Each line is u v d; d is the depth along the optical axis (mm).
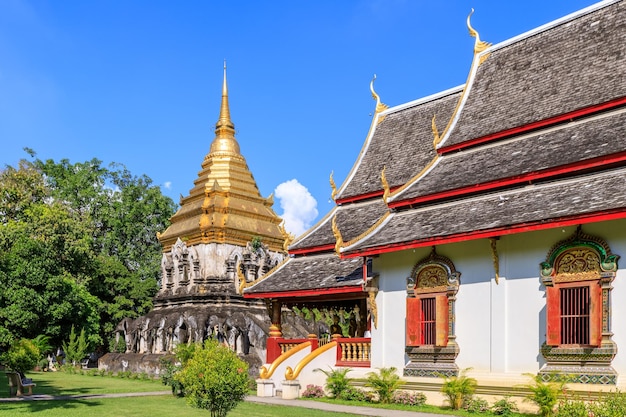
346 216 31406
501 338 21422
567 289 20094
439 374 23094
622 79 22609
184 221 52344
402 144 32125
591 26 25656
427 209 25062
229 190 51750
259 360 43188
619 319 18828
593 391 18781
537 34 27734
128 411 22312
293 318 48469
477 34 29938
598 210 18328
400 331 24859
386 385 23734
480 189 23250
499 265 21750
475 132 26422
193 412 22000
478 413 20797
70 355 48688
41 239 46188
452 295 23094
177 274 50750
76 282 50188
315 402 24734
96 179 68438
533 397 19406
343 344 27656
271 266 51875
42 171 68375
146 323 48844
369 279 25859
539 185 22047
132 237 68125
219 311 46125
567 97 24016
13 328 39562
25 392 28328
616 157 19734
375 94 35406
